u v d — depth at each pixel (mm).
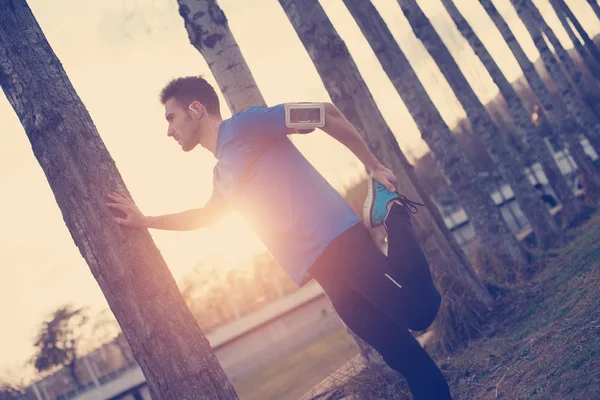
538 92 16969
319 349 18547
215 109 2340
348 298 2277
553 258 9133
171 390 2385
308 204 2135
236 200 2234
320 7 6484
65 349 57031
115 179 2602
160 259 2555
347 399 5336
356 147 2234
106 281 2461
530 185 12312
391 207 2221
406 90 9672
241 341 32844
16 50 2686
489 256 9648
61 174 2551
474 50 15578
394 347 2291
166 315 2441
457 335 5984
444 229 7008
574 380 2650
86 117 2691
